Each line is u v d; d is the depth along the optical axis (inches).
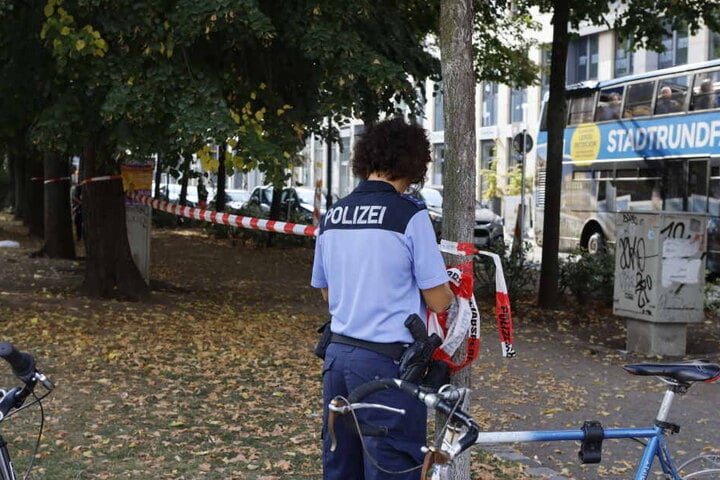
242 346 375.6
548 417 286.0
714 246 716.0
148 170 492.1
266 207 1203.9
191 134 351.3
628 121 826.2
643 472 131.8
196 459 224.8
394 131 137.9
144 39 366.6
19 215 1317.7
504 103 1681.8
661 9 541.3
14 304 426.0
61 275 613.0
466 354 154.3
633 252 404.5
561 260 580.4
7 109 416.2
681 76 761.6
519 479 216.1
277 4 385.4
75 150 414.6
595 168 876.6
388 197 134.5
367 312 131.6
